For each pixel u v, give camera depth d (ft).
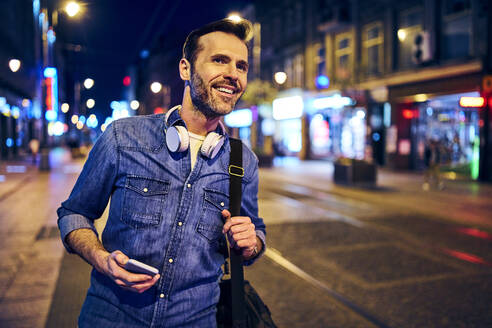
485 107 46.70
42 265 15.76
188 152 4.48
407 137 60.29
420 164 59.06
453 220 25.71
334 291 13.80
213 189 4.53
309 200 32.91
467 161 51.88
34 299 12.53
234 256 4.56
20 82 88.17
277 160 85.46
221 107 4.37
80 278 14.44
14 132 92.89
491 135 46.60
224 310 4.78
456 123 53.21
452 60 50.62
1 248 17.98
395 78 59.36
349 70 67.00
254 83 81.30
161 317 4.24
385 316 11.98
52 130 137.49
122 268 3.74
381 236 21.42
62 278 14.39
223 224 4.62
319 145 81.15
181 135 4.26
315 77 80.23
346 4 69.51
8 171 55.16
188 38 4.54
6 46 73.56
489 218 26.45
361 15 66.64
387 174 56.24
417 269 16.20
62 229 4.36
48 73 122.31
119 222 4.32
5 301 12.32
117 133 4.45
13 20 80.23
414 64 57.36
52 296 12.78
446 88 52.01
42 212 26.30
